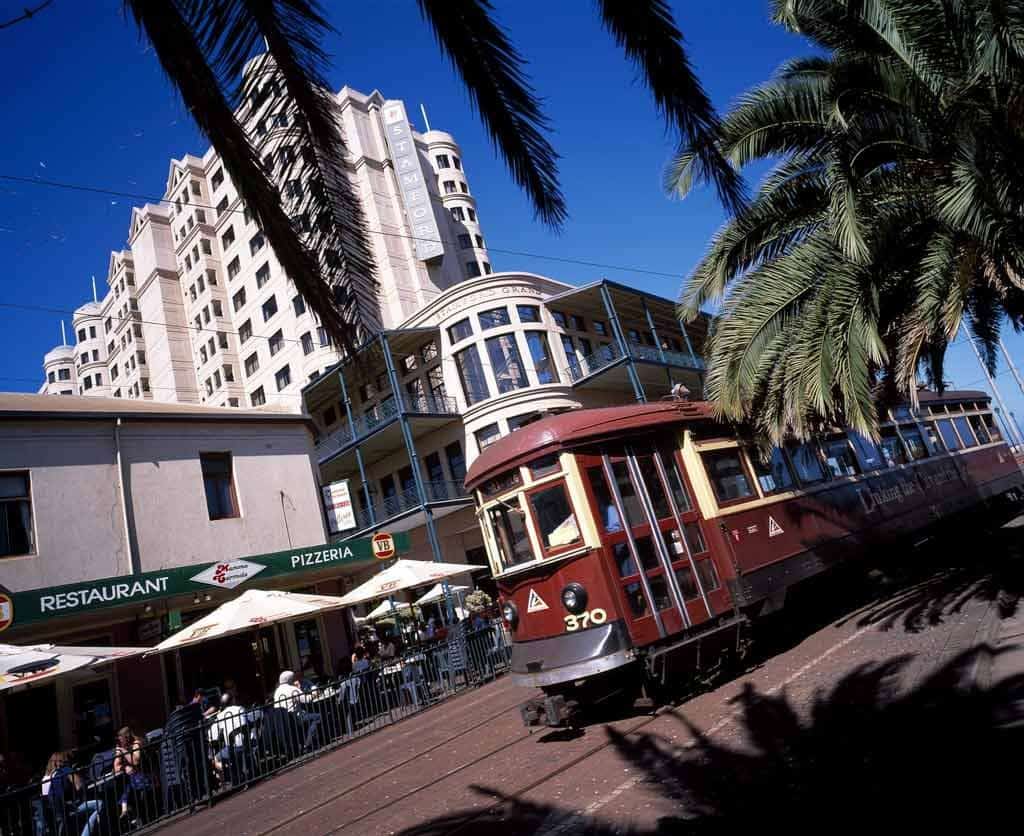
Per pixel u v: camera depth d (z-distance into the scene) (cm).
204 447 1567
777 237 961
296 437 1762
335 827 636
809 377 847
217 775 977
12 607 1066
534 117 352
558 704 729
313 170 323
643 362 2583
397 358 2961
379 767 852
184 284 4772
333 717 1169
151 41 290
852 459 1232
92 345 6869
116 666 1234
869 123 780
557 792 568
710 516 846
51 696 1156
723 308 979
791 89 824
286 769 1030
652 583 755
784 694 687
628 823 466
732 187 373
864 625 938
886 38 674
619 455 801
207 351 4406
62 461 1343
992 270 768
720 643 779
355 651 1418
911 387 821
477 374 2711
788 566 918
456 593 2469
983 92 671
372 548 1638
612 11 333
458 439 2708
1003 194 667
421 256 3797
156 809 892
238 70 298
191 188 4691
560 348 2798
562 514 762
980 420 1959
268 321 4019
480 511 848
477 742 839
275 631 1509
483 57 340
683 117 356
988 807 365
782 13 791
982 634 725
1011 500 2005
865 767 458
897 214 823
